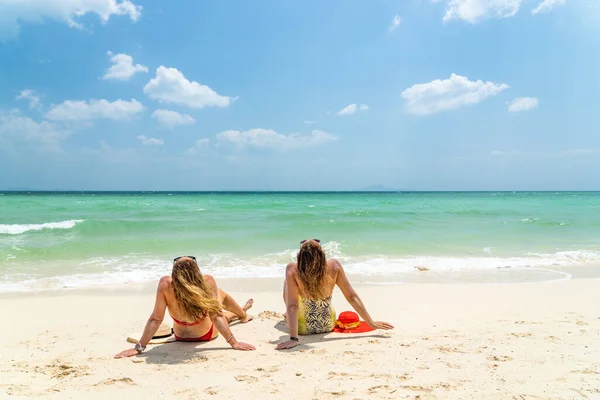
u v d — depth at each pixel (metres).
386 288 8.05
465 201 55.06
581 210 31.95
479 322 5.48
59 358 4.20
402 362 3.89
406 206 38.00
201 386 3.43
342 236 15.82
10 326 5.59
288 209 30.53
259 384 3.44
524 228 18.50
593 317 5.68
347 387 3.32
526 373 3.53
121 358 4.19
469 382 3.37
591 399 3.02
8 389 3.38
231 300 5.51
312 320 5.03
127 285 8.62
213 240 14.30
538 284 8.52
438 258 11.91
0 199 49.25
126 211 27.30
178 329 4.75
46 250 12.14
